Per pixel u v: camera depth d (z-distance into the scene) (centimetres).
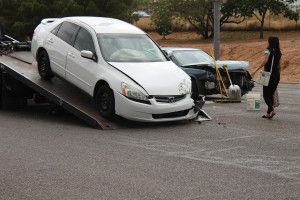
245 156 659
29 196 473
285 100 1438
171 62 998
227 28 5994
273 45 992
